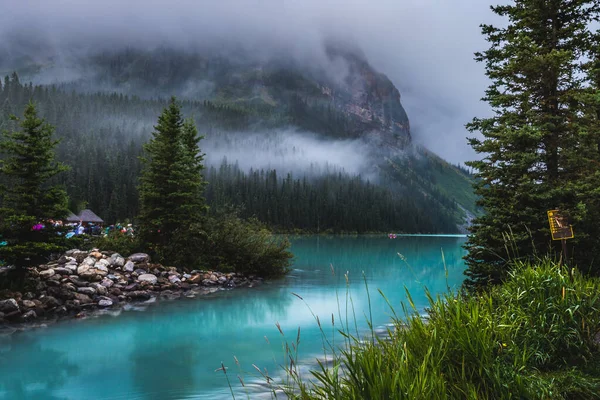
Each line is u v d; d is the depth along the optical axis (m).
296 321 9.78
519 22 11.27
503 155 9.97
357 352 2.87
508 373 3.00
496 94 11.37
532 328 3.90
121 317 10.16
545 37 11.18
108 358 6.78
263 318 10.12
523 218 9.22
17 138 10.36
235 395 5.04
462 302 3.93
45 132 10.66
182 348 7.43
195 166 18.89
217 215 20.14
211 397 5.02
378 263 26.52
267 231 19.73
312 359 6.62
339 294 13.73
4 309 9.38
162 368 6.26
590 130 9.81
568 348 3.74
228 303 12.10
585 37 10.90
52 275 11.55
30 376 5.88
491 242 9.41
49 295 10.69
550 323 3.98
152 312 10.80
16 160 10.34
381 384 2.40
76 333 8.52
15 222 10.10
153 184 16.91
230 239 18.23
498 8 11.70
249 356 6.90
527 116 10.39
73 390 5.30
